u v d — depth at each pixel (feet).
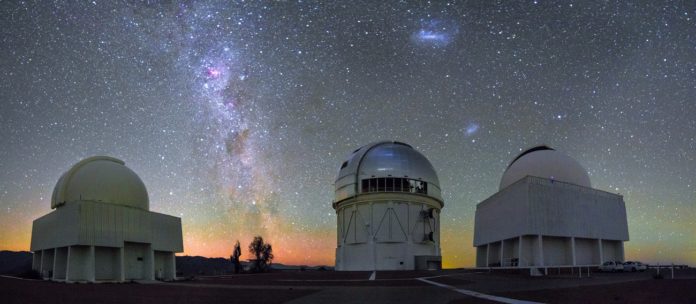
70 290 104.73
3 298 80.43
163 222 184.03
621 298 76.02
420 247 253.65
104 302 78.38
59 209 165.68
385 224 252.01
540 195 177.68
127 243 171.12
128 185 176.96
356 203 260.62
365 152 269.85
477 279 139.33
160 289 112.68
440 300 83.25
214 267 329.11
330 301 82.99
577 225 182.91
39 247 177.37
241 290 108.68
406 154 265.34
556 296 83.56
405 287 114.21
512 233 185.16
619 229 195.72
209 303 79.41
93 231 154.92
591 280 123.03
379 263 247.70
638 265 169.68
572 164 208.13
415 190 258.78
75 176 172.76
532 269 160.15
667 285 95.86
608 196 196.65
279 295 94.73
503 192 198.18
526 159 214.07
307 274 191.72
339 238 271.90
